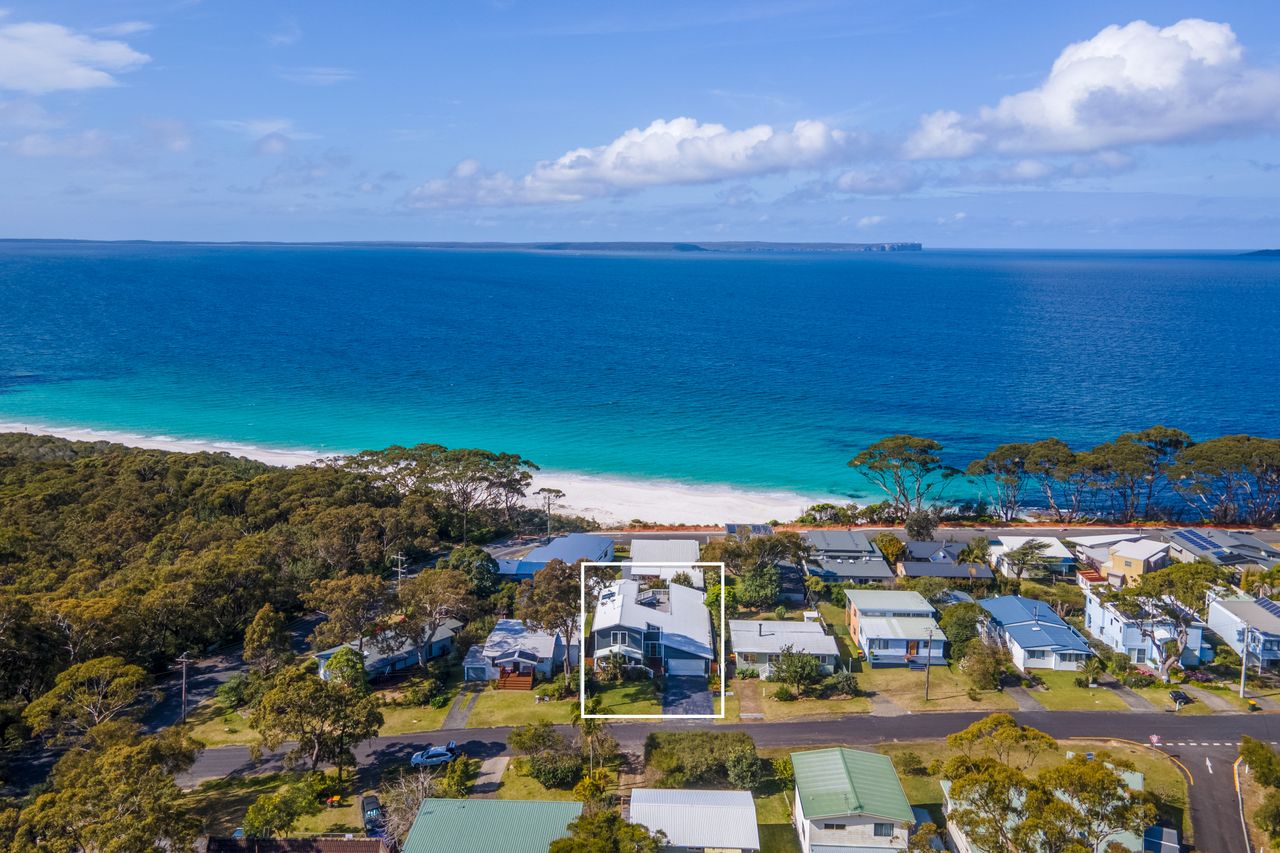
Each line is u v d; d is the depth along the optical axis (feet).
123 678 178.91
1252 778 174.19
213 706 208.85
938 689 216.54
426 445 379.14
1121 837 142.92
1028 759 179.22
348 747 178.91
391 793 159.74
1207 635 239.09
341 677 203.21
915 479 402.72
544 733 180.86
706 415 553.23
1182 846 153.79
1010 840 132.05
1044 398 595.88
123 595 220.43
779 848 153.48
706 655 223.30
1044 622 237.25
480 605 254.47
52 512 307.17
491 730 197.57
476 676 224.12
